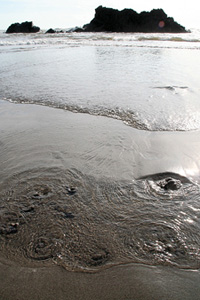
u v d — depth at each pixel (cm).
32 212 296
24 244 255
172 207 301
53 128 534
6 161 409
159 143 457
